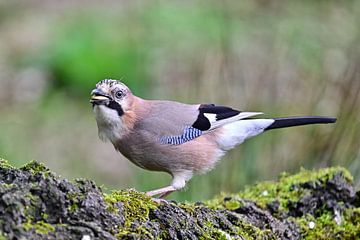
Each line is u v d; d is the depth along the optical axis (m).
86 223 5.04
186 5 18.42
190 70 15.23
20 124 15.62
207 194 10.23
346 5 16.09
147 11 18.42
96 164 14.34
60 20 19.70
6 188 5.04
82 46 17.28
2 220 4.79
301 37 15.44
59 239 4.87
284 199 7.61
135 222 5.42
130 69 16.42
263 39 16.09
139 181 10.95
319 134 10.58
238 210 6.98
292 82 13.59
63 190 5.17
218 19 16.95
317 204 7.56
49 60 17.30
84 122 15.88
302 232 7.12
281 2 17.09
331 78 12.98
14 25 19.86
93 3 20.59
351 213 7.46
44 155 14.55
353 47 14.58
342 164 10.21
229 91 12.73
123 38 17.59
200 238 5.75
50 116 16.06
